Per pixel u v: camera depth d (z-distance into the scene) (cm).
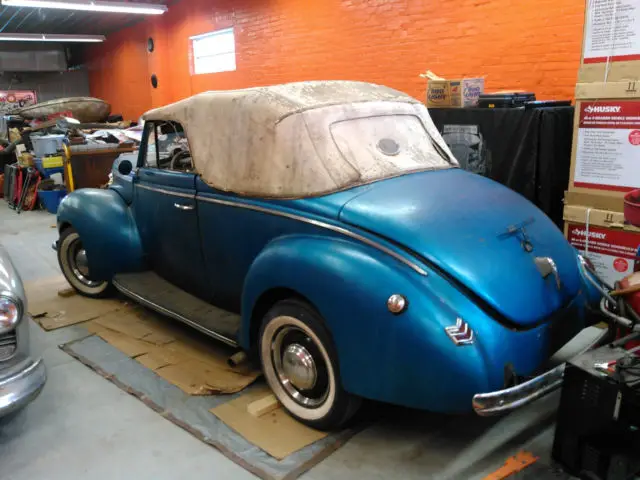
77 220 411
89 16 1326
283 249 254
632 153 337
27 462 246
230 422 268
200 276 340
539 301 229
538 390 215
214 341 361
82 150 763
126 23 1423
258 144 279
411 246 222
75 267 456
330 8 755
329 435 255
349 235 236
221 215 303
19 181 909
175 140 358
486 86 584
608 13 329
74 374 325
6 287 241
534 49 534
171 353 346
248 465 235
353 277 222
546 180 411
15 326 239
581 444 217
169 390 300
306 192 260
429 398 209
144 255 401
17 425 275
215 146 306
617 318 231
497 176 437
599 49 339
